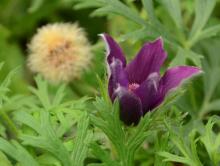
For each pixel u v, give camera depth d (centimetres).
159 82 42
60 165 44
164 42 53
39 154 47
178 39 55
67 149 43
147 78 42
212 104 57
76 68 58
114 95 41
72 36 58
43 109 46
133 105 41
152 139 49
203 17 55
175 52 58
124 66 42
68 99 58
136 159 51
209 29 55
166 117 43
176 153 45
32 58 58
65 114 49
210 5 55
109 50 42
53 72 57
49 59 57
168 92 42
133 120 42
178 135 44
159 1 55
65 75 58
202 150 50
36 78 53
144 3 53
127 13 52
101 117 44
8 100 48
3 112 48
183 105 54
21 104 52
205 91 59
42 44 58
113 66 41
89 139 43
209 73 59
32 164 43
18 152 43
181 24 55
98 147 42
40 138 43
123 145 42
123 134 42
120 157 42
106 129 42
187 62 59
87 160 50
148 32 52
